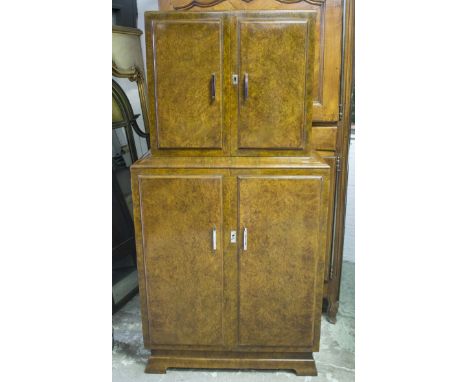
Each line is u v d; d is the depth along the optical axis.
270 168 1.72
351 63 2.03
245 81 1.70
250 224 1.77
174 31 1.68
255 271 1.82
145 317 1.90
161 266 1.84
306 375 1.91
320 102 2.07
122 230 2.51
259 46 1.68
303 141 1.77
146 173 1.75
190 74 1.72
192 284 1.85
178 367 1.97
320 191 1.74
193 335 1.90
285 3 1.98
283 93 1.72
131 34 2.46
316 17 1.79
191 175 1.74
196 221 1.78
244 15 1.66
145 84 2.63
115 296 2.42
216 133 1.77
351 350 2.08
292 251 1.80
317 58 2.02
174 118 1.77
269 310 1.86
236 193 1.75
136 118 2.57
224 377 1.91
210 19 1.67
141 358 2.04
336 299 2.28
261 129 1.76
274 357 1.93
